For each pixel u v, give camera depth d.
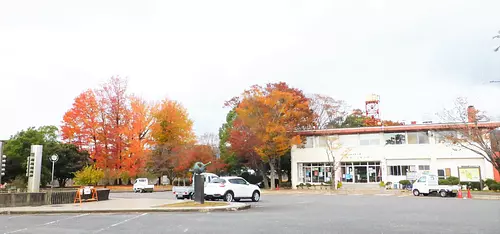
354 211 18.17
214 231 11.71
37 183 24.02
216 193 23.59
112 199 26.67
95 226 13.07
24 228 12.68
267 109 43.56
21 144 45.31
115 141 46.94
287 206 21.50
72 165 47.53
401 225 12.93
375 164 44.50
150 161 48.31
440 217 15.30
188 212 18.00
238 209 19.27
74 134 46.16
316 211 18.31
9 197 20.06
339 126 59.97
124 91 49.31
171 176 51.97
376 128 44.78
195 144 51.75
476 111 35.03
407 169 42.88
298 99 45.69
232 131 46.31
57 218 15.73
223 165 50.09
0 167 23.36
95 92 47.69
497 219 14.50
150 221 14.40
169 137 52.25
